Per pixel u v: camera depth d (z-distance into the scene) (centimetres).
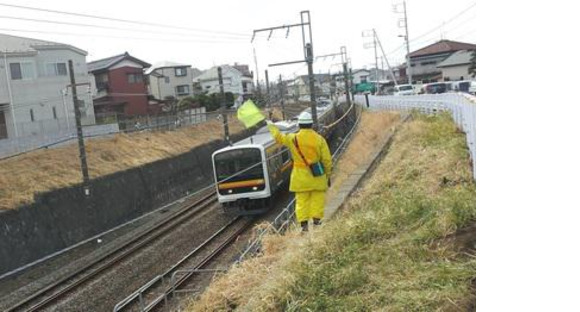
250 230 1612
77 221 1964
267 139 1948
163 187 2686
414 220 643
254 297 567
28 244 1683
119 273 1385
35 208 1784
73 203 1994
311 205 749
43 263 1700
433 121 1602
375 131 2272
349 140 2206
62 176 2089
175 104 4728
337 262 556
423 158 1045
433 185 820
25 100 3116
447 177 826
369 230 627
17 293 1366
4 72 3009
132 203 2364
